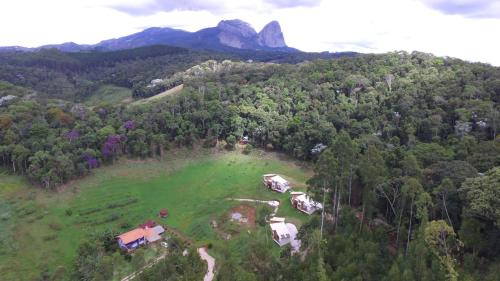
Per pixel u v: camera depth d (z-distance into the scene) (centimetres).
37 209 7888
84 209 7994
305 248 5419
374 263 4566
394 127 9462
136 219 7788
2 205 8019
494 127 8012
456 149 7225
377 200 5609
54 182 8506
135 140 10369
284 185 8650
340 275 4334
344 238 4972
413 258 4259
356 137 9669
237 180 9500
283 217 7325
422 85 11131
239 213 7719
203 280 4991
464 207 4659
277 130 11062
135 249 6612
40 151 9025
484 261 4425
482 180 4612
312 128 10344
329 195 5981
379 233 5266
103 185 9050
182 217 7844
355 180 5909
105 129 10212
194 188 9144
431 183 5556
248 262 4794
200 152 11081
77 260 5947
